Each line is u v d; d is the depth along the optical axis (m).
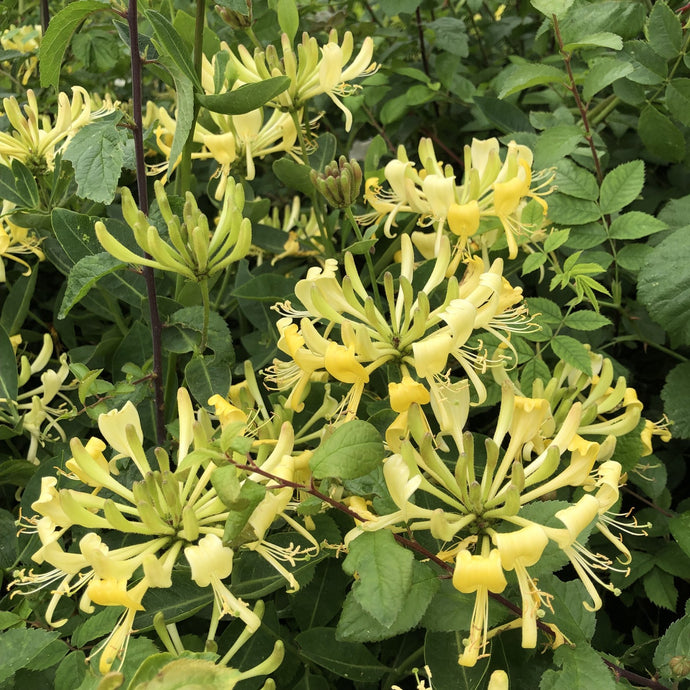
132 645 0.21
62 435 0.33
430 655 0.24
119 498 0.28
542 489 0.22
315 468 0.20
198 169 0.45
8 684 0.23
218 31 0.43
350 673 0.26
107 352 0.37
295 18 0.33
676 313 0.31
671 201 0.36
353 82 0.44
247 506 0.19
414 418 0.22
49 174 0.35
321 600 0.28
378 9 0.51
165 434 0.29
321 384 0.28
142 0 0.32
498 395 0.29
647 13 0.39
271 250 0.38
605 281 0.38
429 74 0.48
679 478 0.36
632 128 0.45
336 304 0.25
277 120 0.34
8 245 0.34
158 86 0.53
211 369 0.28
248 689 0.26
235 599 0.21
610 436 0.26
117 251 0.25
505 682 0.20
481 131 0.46
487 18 0.56
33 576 0.23
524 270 0.30
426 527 0.22
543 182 0.34
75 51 0.46
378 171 0.35
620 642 0.32
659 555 0.31
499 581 0.19
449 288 0.23
